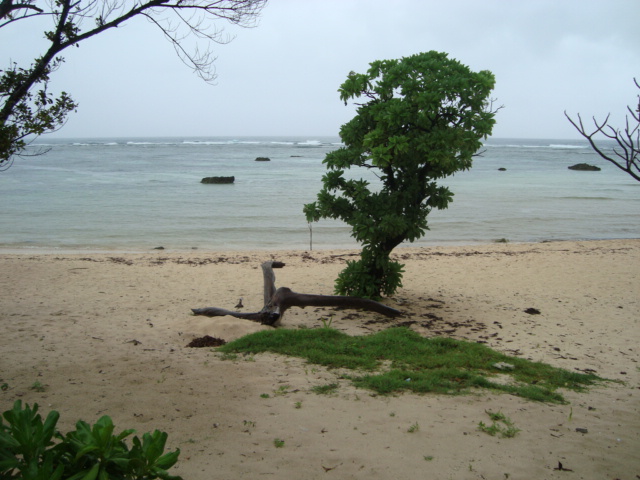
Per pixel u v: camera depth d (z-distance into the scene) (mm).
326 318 9477
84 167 65000
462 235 22812
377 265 10008
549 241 21234
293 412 5000
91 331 8148
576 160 98000
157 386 5609
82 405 5039
